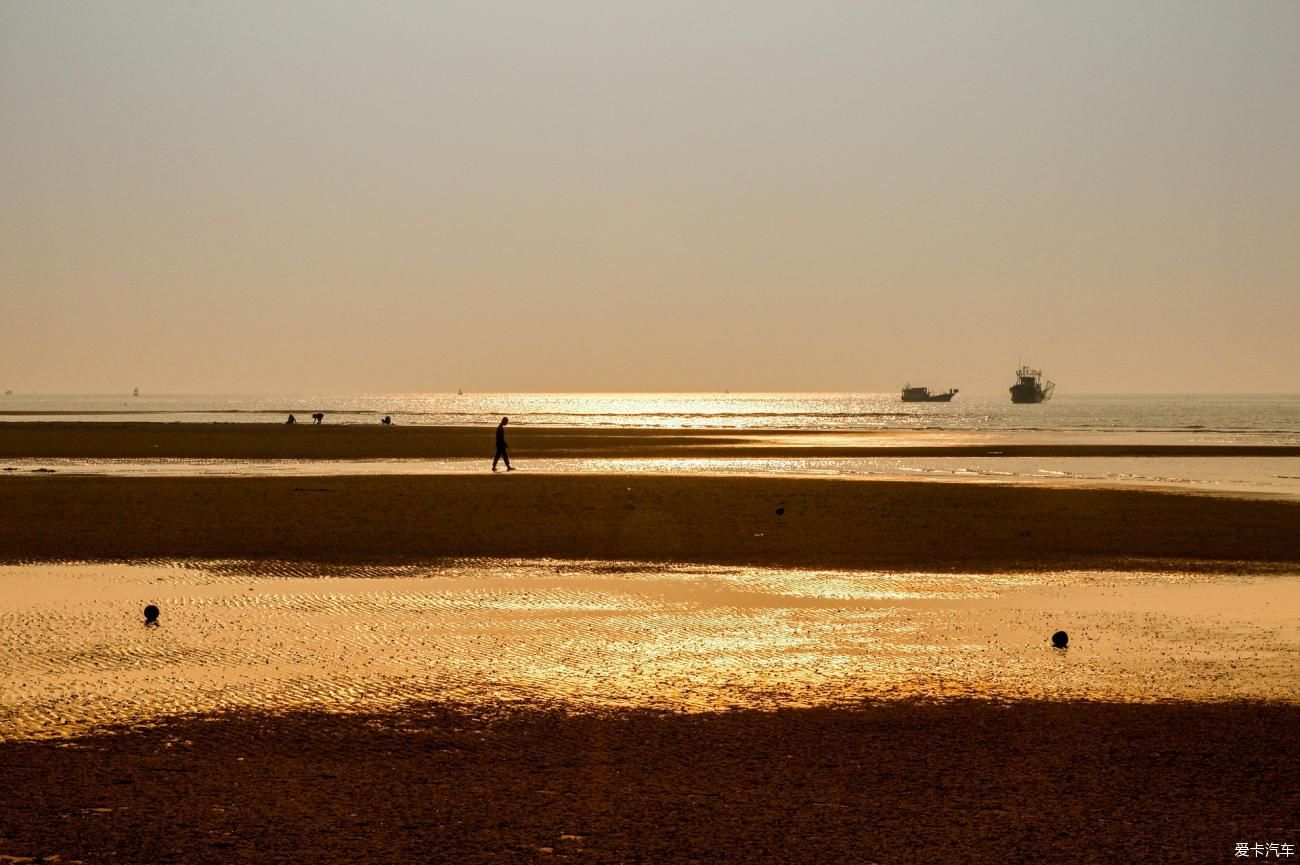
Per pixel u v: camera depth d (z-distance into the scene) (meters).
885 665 34.44
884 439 192.62
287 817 22.20
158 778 24.33
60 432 187.88
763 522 68.12
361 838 21.19
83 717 28.56
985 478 107.44
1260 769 25.25
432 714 29.08
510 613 41.72
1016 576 50.53
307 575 49.62
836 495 83.56
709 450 154.88
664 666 34.12
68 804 22.73
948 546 59.12
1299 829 21.94
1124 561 54.72
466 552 56.25
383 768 25.09
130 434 182.88
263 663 34.06
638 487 88.94
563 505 76.12
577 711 29.47
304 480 94.25
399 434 196.38
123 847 20.67
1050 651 36.28
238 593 45.28
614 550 57.19
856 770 25.12
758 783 24.27
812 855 20.62
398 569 51.38
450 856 20.42
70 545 57.47
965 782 24.38
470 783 24.17
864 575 50.56
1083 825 22.06
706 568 52.19
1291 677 33.16
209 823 21.84
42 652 35.16
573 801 23.19
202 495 80.62
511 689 31.45
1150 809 22.89
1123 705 30.27
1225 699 30.81
